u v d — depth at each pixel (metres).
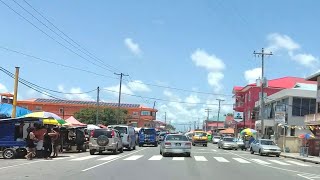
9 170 19.12
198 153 37.47
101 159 26.91
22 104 110.81
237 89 98.62
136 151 39.22
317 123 48.59
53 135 27.23
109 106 116.38
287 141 51.69
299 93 62.66
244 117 88.81
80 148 35.62
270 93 86.56
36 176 16.77
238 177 17.97
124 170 19.64
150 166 21.98
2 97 46.81
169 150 31.00
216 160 28.61
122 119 100.88
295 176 19.58
